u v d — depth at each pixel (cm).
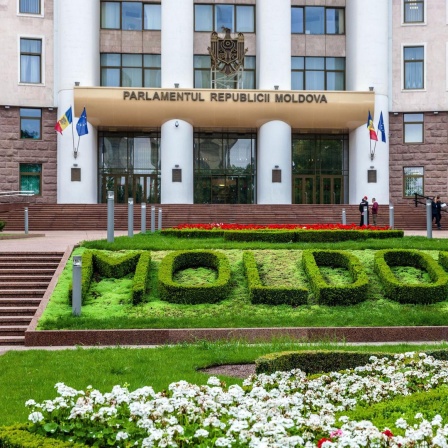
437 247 1970
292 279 1691
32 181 4459
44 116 4462
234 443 547
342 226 2433
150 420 588
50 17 4466
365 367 951
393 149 4569
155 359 1136
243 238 2138
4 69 4403
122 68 4569
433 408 677
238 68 4503
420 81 4556
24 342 1371
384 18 4456
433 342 1362
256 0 4606
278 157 4338
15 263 1798
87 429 588
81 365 1087
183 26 4347
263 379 861
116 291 1622
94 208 3850
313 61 4684
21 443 541
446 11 4528
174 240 2166
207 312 1505
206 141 4659
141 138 4619
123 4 4584
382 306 1555
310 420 593
